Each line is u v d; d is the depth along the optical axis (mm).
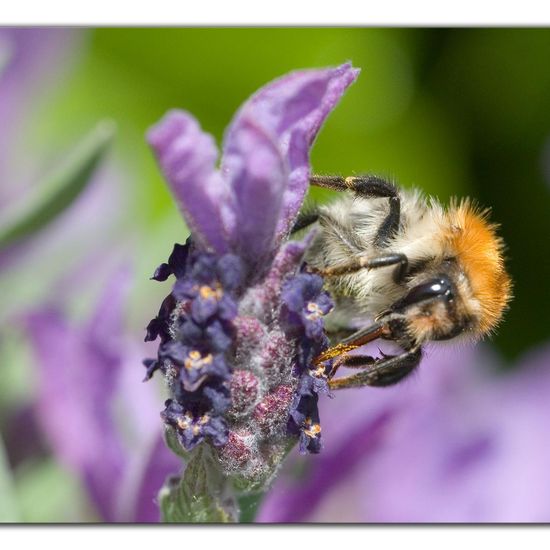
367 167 280
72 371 182
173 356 144
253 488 148
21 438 184
